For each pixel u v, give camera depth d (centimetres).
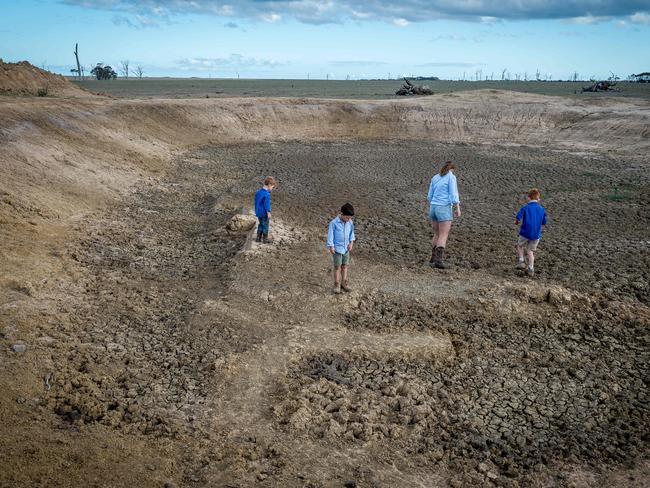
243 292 1010
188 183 2114
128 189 1878
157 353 796
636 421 698
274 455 591
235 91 8525
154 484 519
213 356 789
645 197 1945
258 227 1252
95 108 2933
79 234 1301
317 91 8956
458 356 842
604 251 1315
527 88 10938
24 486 482
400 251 1297
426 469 600
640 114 3559
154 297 1002
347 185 2145
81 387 686
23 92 3906
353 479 563
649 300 1043
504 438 664
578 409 723
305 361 796
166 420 635
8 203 1316
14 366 693
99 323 871
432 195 1152
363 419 664
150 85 11556
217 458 575
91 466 529
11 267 990
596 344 894
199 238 1395
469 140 3719
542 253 1297
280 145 3362
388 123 4031
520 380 788
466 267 1192
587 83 16175
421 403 715
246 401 689
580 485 583
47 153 1850
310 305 966
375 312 964
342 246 980
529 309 989
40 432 575
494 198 1966
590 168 2592
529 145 3472
